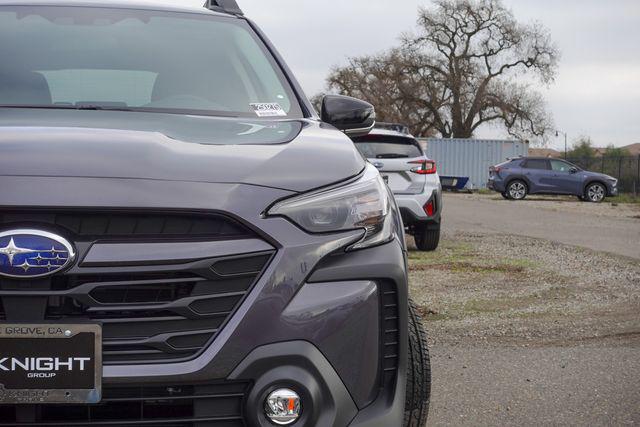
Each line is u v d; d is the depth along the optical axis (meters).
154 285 2.27
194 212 2.29
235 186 2.38
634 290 8.09
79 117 2.95
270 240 2.35
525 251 11.59
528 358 5.29
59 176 2.27
